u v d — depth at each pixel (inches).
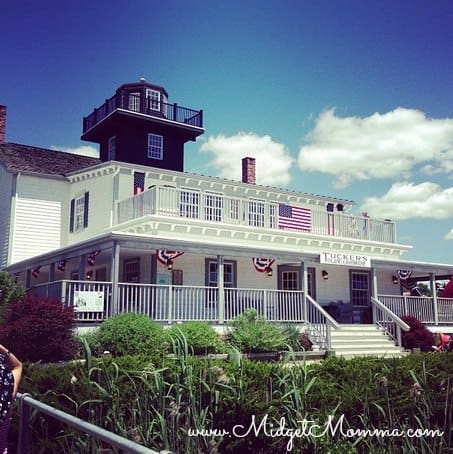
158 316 730.8
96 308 658.8
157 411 212.8
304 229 1018.7
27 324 546.6
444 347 692.1
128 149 1168.8
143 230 863.7
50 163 1162.0
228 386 220.7
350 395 238.7
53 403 224.2
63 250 799.1
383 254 1126.4
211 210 936.9
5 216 1093.1
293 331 727.7
